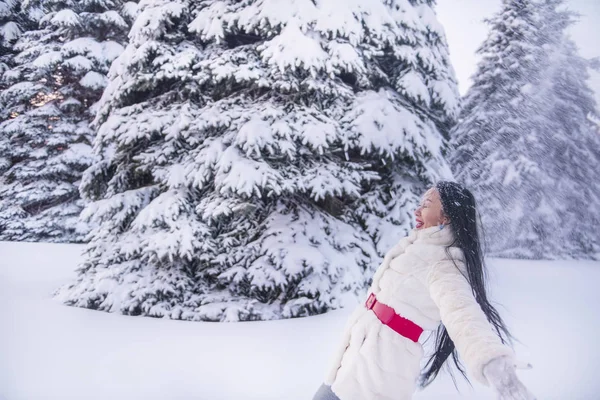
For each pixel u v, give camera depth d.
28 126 21.33
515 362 1.44
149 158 8.20
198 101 8.63
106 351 5.26
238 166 7.48
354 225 8.96
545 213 23.81
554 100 24.92
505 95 25.36
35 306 7.91
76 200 21.47
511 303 8.89
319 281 7.56
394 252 2.09
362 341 1.96
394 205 9.26
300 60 7.70
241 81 8.23
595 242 23.98
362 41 8.87
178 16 8.57
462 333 1.57
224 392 3.98
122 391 3.98
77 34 22.09
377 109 8.73
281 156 7.89
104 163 9.52
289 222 8.08
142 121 8.32
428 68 9.95
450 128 10.83
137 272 7.89
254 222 8.13
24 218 21.14
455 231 1.96
